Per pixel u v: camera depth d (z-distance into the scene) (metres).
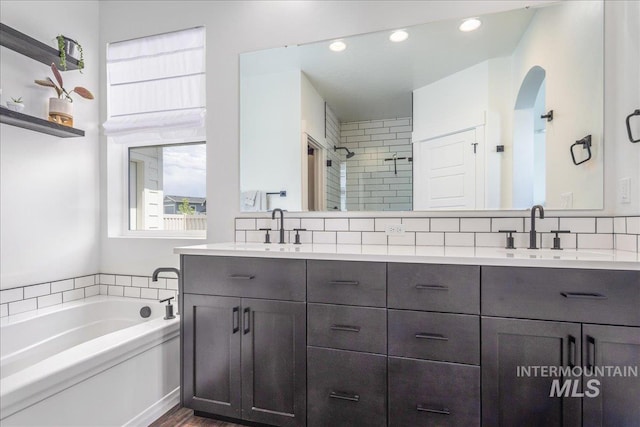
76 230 2.23
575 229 1.58
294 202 2.01
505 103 1.70
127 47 2.33
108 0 2.37
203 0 2.17
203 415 1.63
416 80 1.83
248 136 2.09
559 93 1.63
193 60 2.20
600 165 1.55
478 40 1.74
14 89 1.86
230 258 1.52
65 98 2.04
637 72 1.39
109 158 2.41
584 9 1.59
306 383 1.41
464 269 1.22
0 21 1.79
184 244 2.21
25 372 1.14
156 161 2.45
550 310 1.14
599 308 1.10
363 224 1.90
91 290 2.33
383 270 1.31
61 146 2.13
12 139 1.86
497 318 1.19
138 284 2.31
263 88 2.06
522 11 1.68
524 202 1.67
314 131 1.99
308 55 1.99
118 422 1.42
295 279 1.42
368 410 1.32
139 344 1.53
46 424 1.13
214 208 2.14
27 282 1.93
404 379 1.28
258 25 2.06
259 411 1.47
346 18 1.92
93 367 1.30
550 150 1.64
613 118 1.53
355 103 1.92
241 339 1.50
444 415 1.24
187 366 1.59
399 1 1.84
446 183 1.78
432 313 1.25
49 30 2.04
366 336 1.33
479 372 1.20
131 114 2.32
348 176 1.93
